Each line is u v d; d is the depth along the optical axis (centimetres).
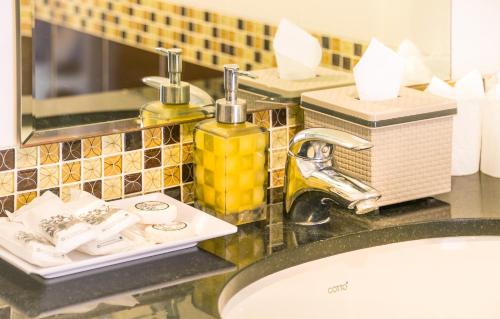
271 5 143
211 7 137
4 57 121
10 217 120
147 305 107
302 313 127
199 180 133
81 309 106
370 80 139
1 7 120
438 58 164
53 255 111
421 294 137
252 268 119
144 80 133
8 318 103
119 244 116
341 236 129
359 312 133
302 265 126
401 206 141
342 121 138
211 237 121
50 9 124
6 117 123
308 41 147
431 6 161
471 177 155
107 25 129
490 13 169
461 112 153
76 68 127
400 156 138
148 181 136
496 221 137
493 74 172
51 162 127
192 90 137
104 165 131
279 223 133
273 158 147
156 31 133
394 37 157
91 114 129
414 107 136
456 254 138
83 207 118
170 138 136
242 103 130
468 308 140
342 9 150
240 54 141
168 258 120
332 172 131
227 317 114
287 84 146
